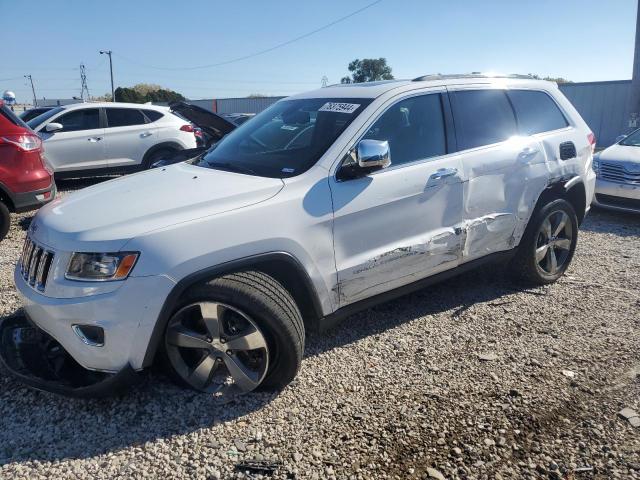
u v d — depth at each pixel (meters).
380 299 3.63
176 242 2.75
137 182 3.48
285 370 3.05
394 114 3.70
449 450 2.66
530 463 2.58
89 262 2.70
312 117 3.82
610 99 21.89
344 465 2.56
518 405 3.02
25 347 3.29
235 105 40.91
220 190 3.09
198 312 2.93
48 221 3.03
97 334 2.71
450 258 3.93
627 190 7.49
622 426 2.84
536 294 4.63
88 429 2.82
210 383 3.10
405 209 3.59
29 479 2.47
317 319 3.32
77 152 9.76
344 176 3.35
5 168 6.01
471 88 4.23
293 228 3.08
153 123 10.45
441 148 3.90
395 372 3.38
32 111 12.84
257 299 2.86
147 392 3.13
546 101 4.80
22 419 2.90
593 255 5.85
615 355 3.57
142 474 2.51
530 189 4.37
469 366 3.44
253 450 2.67
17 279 3.19
